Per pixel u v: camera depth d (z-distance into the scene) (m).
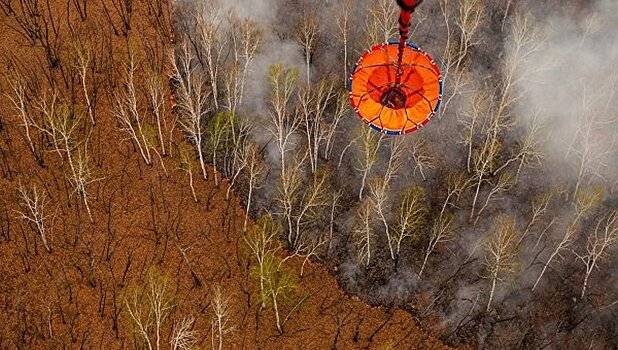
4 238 54.44
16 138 58.03
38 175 57.22
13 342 51.09
